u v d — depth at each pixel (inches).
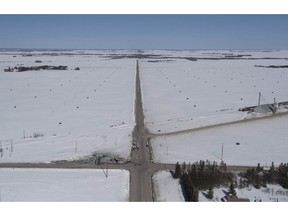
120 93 5032.0
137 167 2269.9
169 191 1943.9
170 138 2861.7
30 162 2329.0
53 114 3732.8
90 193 1894.7
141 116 3614.7
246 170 2229.3
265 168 2268.7
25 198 1818.4
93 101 4448.8
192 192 1823.3
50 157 2421.3
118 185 2000.5
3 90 5270.7
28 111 3880.4
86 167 2263.8
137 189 1957.4
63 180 2062.0
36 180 2055.9
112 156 2445.9
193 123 3270.2
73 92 5132.9
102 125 3265.3
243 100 4525.1
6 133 3026.6
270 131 3058.6
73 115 3681.1
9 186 1967.3
